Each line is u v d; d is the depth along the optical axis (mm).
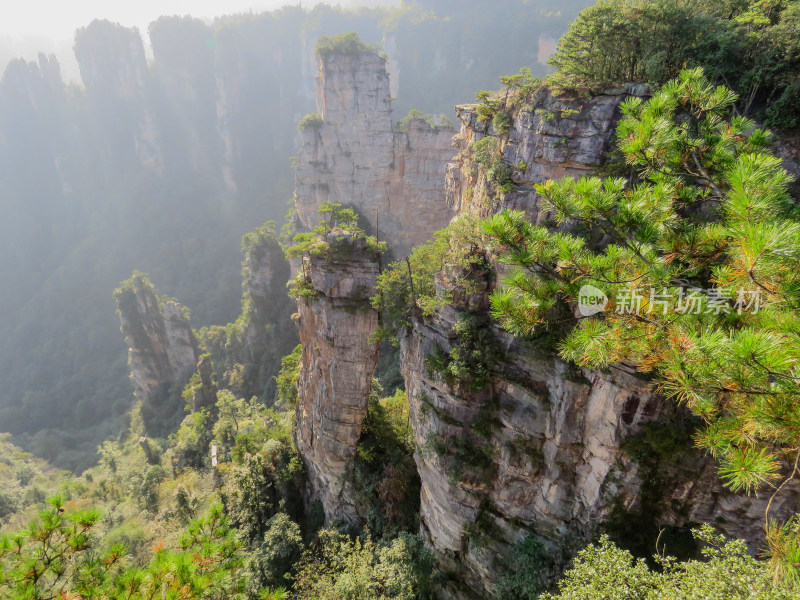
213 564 10359
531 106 27547
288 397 47344
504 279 9492
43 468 91312
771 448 6805
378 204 86750
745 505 19391
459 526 28547
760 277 6496
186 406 82938
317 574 31328
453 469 27500
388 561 29578
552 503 25047
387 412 42188
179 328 91750
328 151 86312
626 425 21297
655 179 9492
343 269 35469
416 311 30734
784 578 6965
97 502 60906
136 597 9133
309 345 39406
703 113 10727
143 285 89062
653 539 21609
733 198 7180
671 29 24031
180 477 55219
